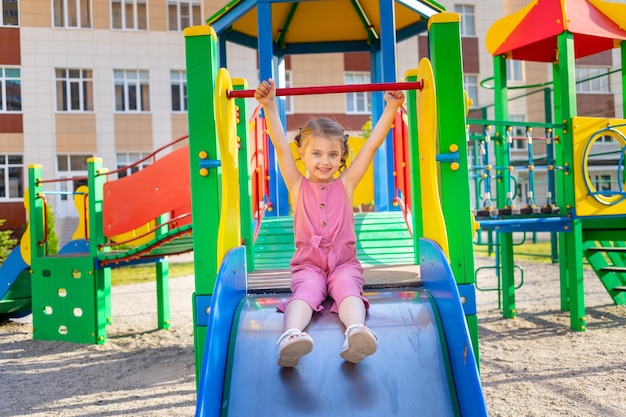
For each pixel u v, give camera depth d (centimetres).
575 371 452
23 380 498
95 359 570
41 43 2006
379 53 740
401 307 249
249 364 225
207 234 274
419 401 210
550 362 483
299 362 224
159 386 462
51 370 532
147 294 1031
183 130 2112
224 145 265
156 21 2092
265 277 324
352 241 270
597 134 605
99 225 646
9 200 1983
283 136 279
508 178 643
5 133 1978
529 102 2316
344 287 246
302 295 243
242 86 379
